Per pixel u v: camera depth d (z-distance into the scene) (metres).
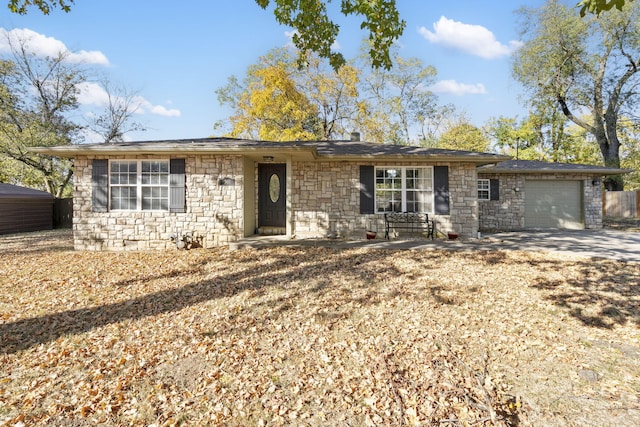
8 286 5.92
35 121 19.98
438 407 2.64
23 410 2.68
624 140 24.42
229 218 9.64
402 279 6.10
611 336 3.84
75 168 9.67
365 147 12.16
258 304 5.00
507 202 14.34
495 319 4.36
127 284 6.07
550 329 4.05
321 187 11.00
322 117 26.92
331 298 5.20
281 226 11.28
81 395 2.86
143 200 9.73
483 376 3.02
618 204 19.33
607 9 3.27
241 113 26.22
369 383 3.00
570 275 6.12
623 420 2.48
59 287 5.88
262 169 11.34
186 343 3.82
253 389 2.95
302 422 2.54
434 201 10.86
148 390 2.95
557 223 14.41
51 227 17.61
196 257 8.23
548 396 2.79
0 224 14.44
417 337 3.88
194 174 9.66
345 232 10.92
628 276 5.95
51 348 3.69
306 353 3.57
